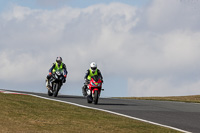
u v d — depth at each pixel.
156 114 48.62
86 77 56.06
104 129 36.53
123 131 36.34
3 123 35.09
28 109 43.22
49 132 33.75
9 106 43.47
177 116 48.09
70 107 48.31
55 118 39.94
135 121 42.00
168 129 38.88
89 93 55.34
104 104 55.75
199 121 45.34
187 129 39.94
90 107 50.62
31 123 36.53
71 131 34.75
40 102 50.12
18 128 33.94
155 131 37.38
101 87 55.47
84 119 40.66
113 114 46.09
